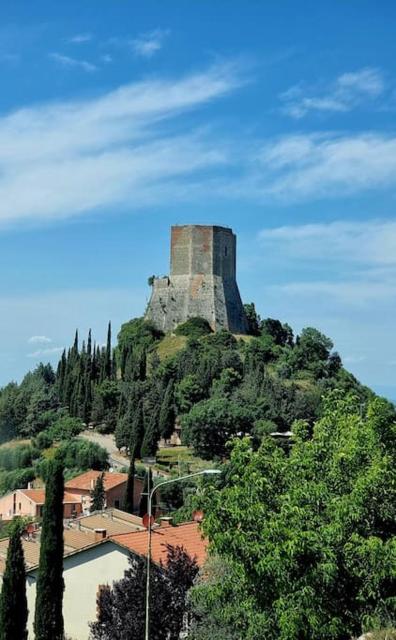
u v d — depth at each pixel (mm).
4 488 145875
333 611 37406
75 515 110062
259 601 38938
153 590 53875
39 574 59688
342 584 37812
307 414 167125
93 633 55688
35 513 125188
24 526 87938
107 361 195750
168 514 100000
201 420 151875
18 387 198250
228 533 38531
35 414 179500
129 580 55344
